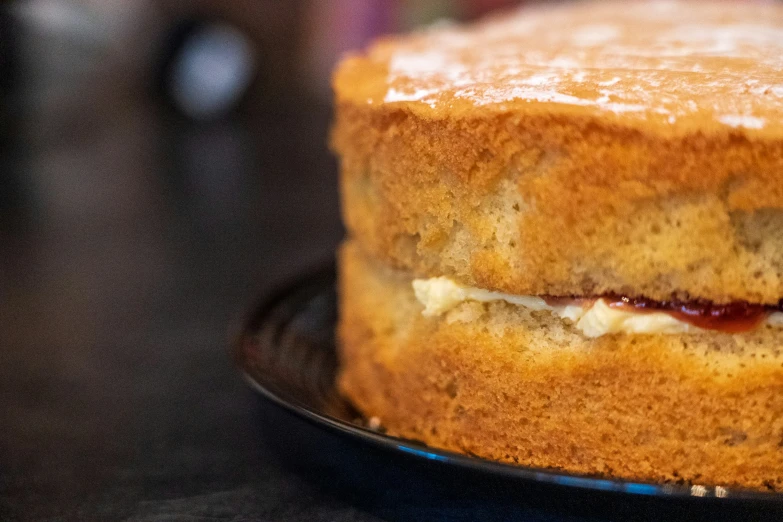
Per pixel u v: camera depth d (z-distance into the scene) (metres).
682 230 0.31
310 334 0.41
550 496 0.30
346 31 0.99
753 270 0.31
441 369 0.34
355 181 0.37
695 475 0.32
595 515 0.31
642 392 0.32
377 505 0.33
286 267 0.55
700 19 0.43
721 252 0.31
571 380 0.32
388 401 0.36
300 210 0.70
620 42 0.39
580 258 0.32
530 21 0.46
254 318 0.41
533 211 0.32
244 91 1.01
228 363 0.43
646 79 0.32
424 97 0.33
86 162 0.85
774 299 0.31
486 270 0.33
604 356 0.32
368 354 0.37
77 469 0.35
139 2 0.94
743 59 0.35
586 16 0.46
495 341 0.33
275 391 0.35
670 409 0.32
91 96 0.84
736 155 0.30
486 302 0.34
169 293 0.50
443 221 0.33
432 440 0.35
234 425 0.38
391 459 0.32
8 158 0.82
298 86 1.06
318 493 0.33
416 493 0.33
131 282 0.52
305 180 0.80
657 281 0.31
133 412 0.39
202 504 0.33
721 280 0.31
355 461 0.35
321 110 1.06
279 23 1.01
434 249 0.34
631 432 0.32
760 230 0.31
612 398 0.32
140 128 0.98
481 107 0.32
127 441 0.37
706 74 0.33
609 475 0.32
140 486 0.34
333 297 0.44
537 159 0.31
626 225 0.31
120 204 0.71
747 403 0.32
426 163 0.33
